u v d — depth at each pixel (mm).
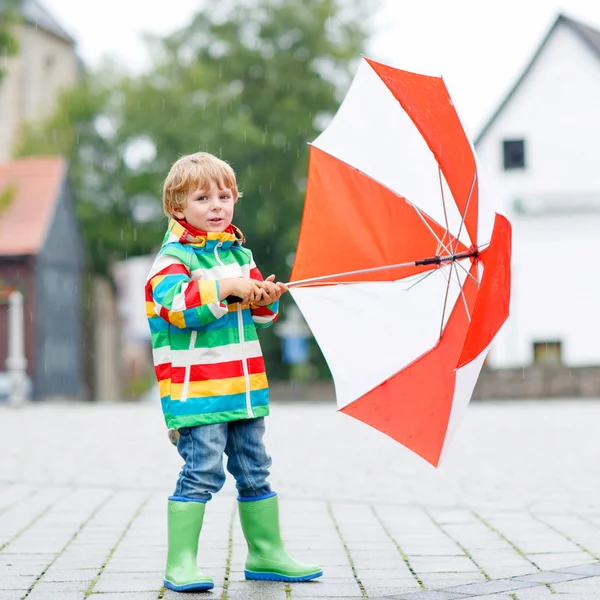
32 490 8734
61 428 15875
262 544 5223
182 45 48500
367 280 5164
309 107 46875
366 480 9469
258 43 47688
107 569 5504
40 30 58656
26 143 53906
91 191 52844
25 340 39969
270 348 47844
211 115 46469
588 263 37344
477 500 8188
